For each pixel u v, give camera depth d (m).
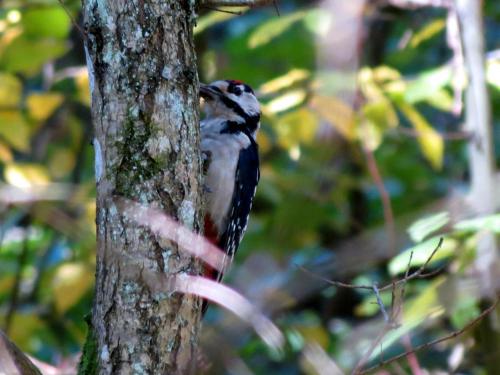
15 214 12.67
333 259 8.38
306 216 13.19
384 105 11.34
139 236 6.68
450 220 8.95
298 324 11.79
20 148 11.64
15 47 11.55
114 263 6.68
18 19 11.52
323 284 8.20
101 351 6.66
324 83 10.87
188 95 6.97
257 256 10.11
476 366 10.43
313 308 14.02
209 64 13.62
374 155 13.77
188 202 6.87
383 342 7.99
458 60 10.54
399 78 11.94
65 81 14.08
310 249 13.79
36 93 11.94
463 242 8.94
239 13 7.86
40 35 11.66
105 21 6.86
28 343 11.86
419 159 14.99
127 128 6.79
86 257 12.17
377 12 12.92
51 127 13.86
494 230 8.27
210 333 6.41
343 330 12.94
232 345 6.37
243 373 6.36
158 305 6.67
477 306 9.70
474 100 9.95
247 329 6.39
